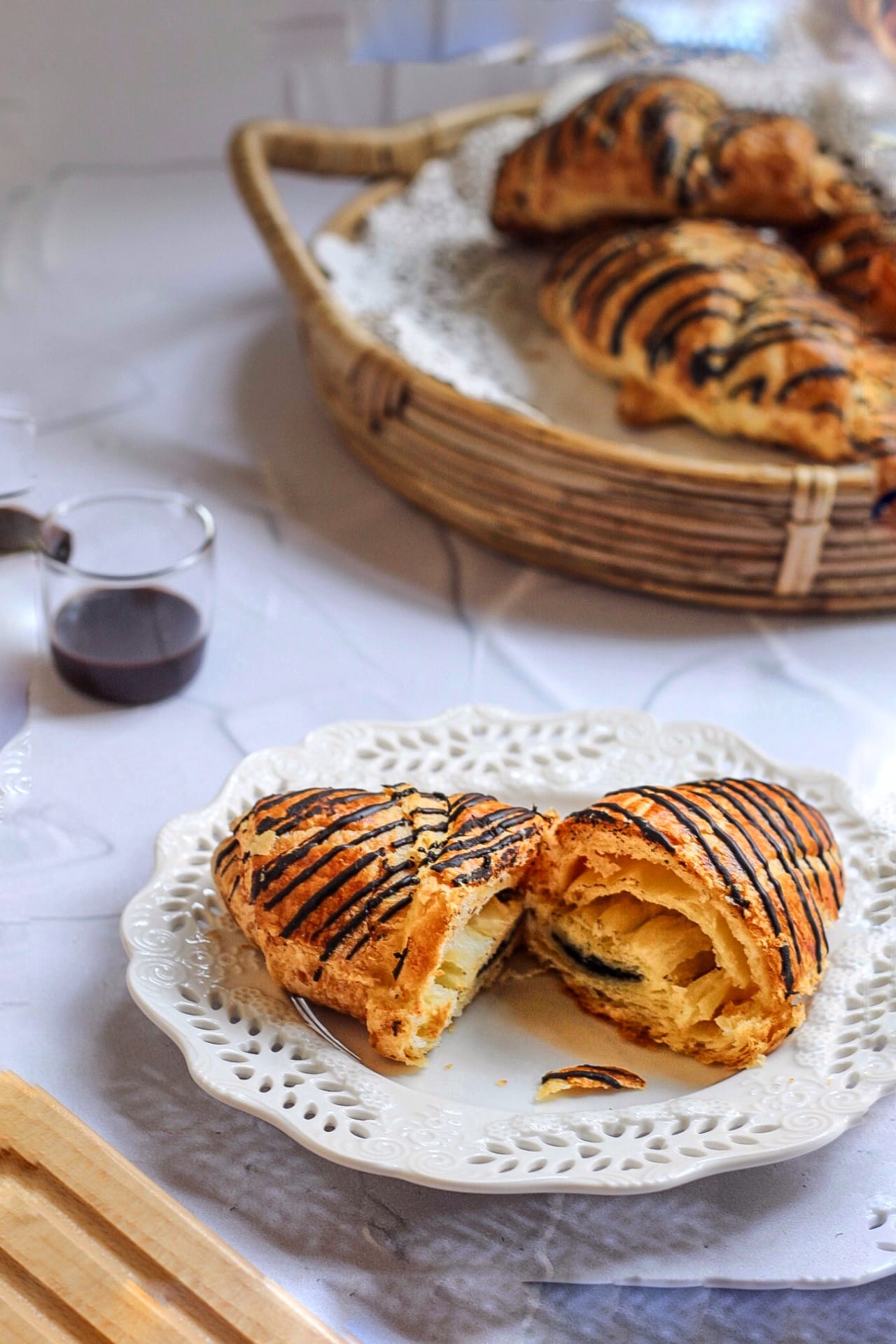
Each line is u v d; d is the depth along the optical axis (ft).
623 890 2.06
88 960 2.13
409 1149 1.86
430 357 2.85
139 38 3.65
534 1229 1.91
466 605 2.69
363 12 3.74
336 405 2.93
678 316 2.75
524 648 2.61
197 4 3.65
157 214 3.65
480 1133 1.89
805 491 2.54
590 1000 2.06
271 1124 1.95
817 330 2.73
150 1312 1.79
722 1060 1.99
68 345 3.23
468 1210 1.93
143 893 2.08
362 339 2.81
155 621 2.43
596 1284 1.88
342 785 2.23
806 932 2.01
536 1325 1.85
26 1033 2.05
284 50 3.76
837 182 3.06
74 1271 1.81
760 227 3.08
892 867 2.16
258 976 2.03
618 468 2.57
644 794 2.07
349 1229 1.91
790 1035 1.99
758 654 2.62
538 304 3.11
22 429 2.52
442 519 2.84
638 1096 1.96
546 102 3.51
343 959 1.98
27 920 2.16
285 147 3.30
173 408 3.08
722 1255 1.89
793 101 3.24
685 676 2.57
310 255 3.09
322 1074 1.94
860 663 2.62
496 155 3.41
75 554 2.53
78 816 2.30
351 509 2.87
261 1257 1.88
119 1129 1.97
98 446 2.96
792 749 2.45
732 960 2.00
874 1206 1.93
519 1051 2.01
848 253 2.98
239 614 2.64
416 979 1.97
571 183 3.04
